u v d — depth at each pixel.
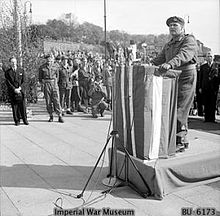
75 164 4.78
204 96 8.71
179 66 3.82
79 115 10.09
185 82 3.88
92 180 4.05
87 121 8.85
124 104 3.72
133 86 3.60
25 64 12.69
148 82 3.45
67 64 11.00
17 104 8.20
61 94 10.17
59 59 11.04
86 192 3.65
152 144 3.55
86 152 5.46
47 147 5.86
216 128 7.84
